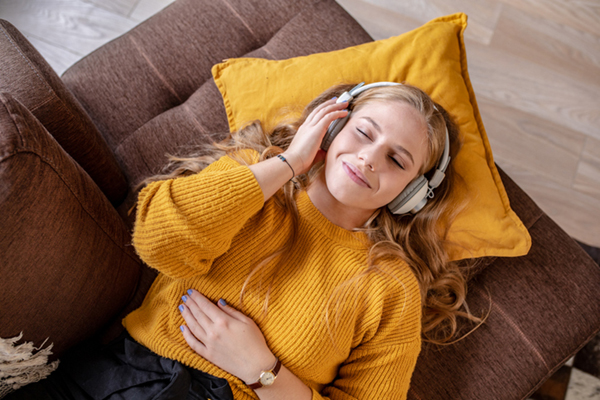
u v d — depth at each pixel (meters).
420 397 1.04
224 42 1.25
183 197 0.80
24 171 0.67
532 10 1.75
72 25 1.71
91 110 1.19
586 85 1.69
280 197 1.00
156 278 1.03
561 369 1.35
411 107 0.92
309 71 1.13
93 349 0.95
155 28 1.25
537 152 1.63
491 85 1.69
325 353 0.90
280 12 1.27
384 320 0.94
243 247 0.92
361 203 0.91
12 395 0.83
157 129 1.15
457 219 1.08
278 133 1.11
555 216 1.57
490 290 1.09
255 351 0.85
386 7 1.75
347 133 0.91
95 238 0.86
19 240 0.69
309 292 0.90
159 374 0.86
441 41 1.12
